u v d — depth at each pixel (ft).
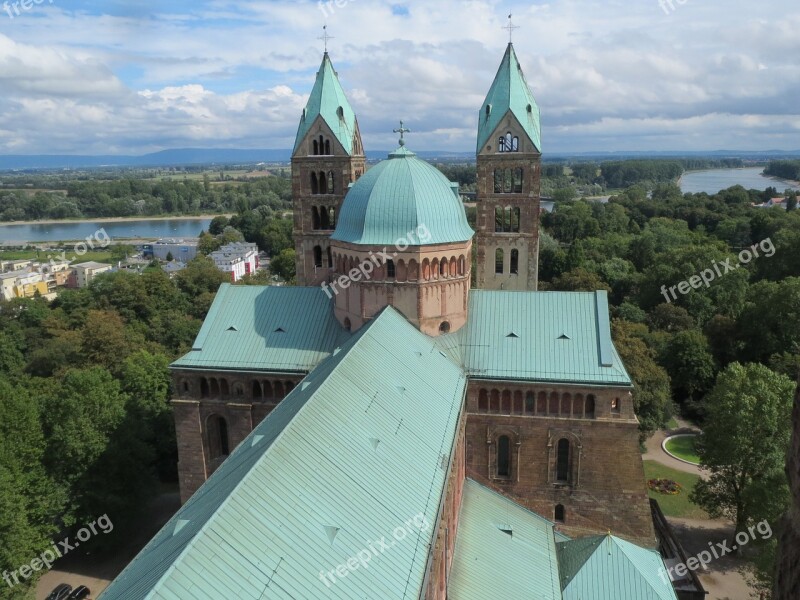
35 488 226.17
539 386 205.87
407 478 134.72
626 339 340.18
